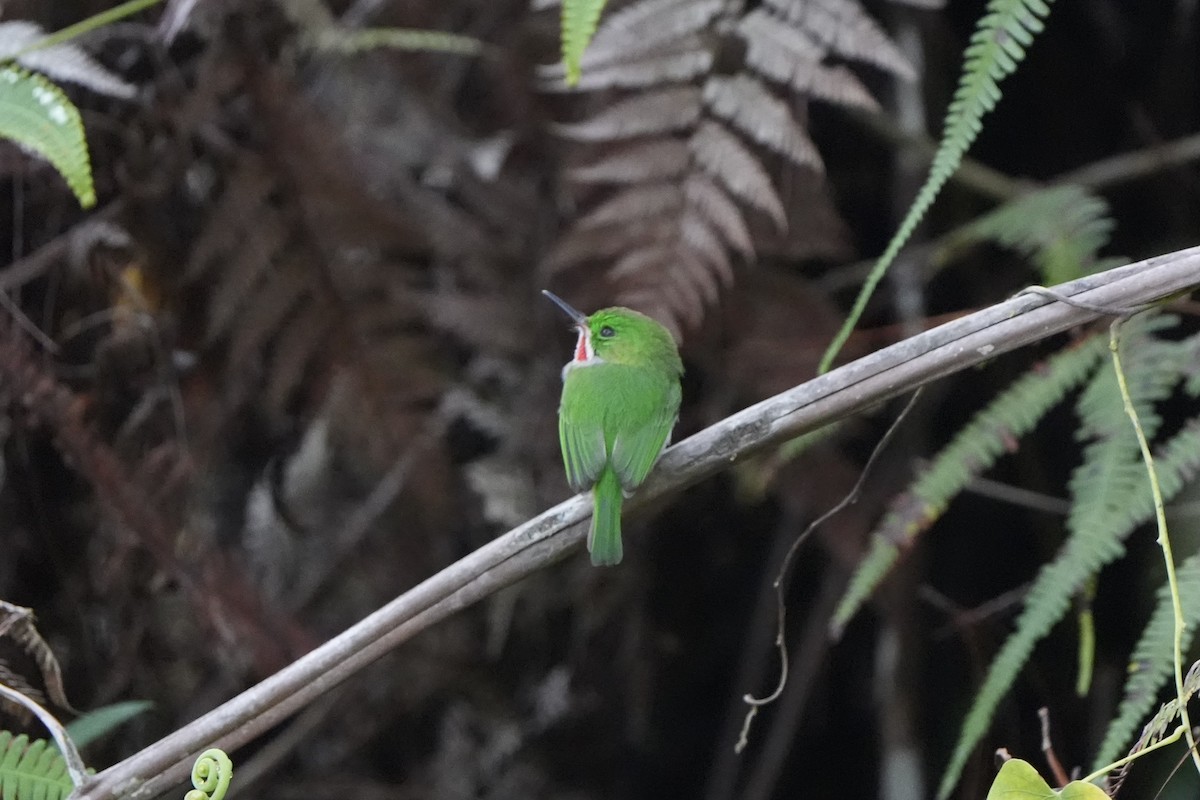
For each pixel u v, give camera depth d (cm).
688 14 608
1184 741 604
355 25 733
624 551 835
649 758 888
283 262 668
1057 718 729
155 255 666
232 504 763
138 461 647
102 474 624
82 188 421
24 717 463
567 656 857
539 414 754
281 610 711
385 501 786
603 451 510
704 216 604
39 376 621
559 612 856
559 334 753
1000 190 764
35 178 649
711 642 877
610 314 568
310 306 679
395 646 409
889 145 792
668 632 859
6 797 389
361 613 793
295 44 693
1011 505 804
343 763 846
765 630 854
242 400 715
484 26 754
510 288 752
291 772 844
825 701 865
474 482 750
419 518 784
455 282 764
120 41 657
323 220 668
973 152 833
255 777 802
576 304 742
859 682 851
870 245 806
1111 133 826
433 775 854
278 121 661
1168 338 695
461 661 851
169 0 657
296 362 679
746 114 596
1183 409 718
